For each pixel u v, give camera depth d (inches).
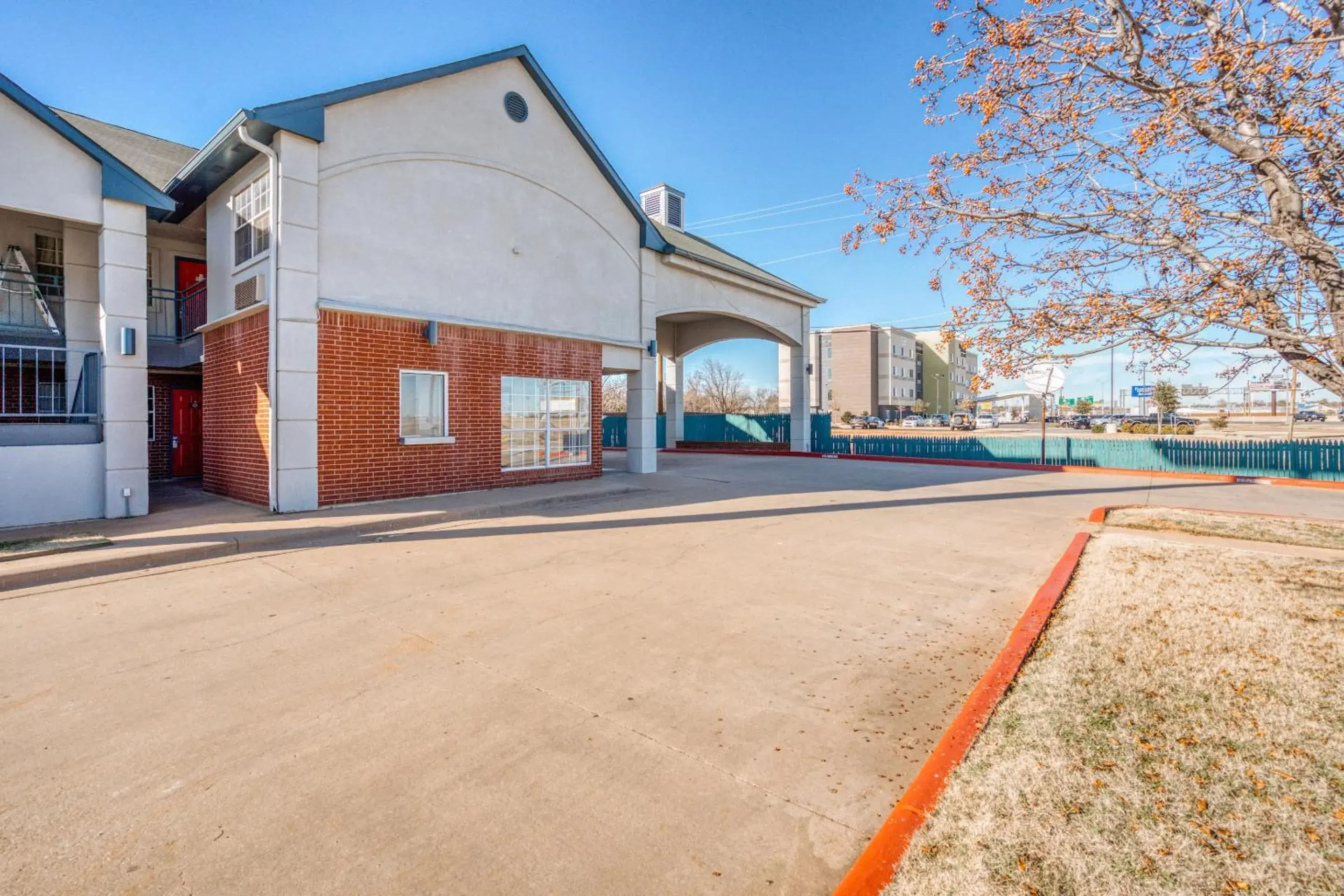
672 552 312.3
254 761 131.1
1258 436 1309.1
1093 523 385.1
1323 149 142.0
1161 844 101.4
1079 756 126.5
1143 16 165.6
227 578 262.2
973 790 116.3
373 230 419.2
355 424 410.9
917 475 669.9
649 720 148.7
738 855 104.6
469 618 215.8
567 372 555.2
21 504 340.2
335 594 242.1
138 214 377.7
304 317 385.4
